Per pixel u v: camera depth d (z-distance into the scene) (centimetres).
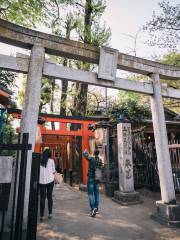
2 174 337
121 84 630
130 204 768
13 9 988
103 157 1041
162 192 620
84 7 1262
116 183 923
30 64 514
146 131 1330
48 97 1739
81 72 580
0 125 757
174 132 1411
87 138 1138
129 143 880
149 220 602
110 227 539
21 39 512
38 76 513
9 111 969
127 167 846
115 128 1027
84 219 588
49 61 543
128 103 1291
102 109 1880
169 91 715
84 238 463
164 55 1586
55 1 1070
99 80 599
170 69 718
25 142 351
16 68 502
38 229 498
